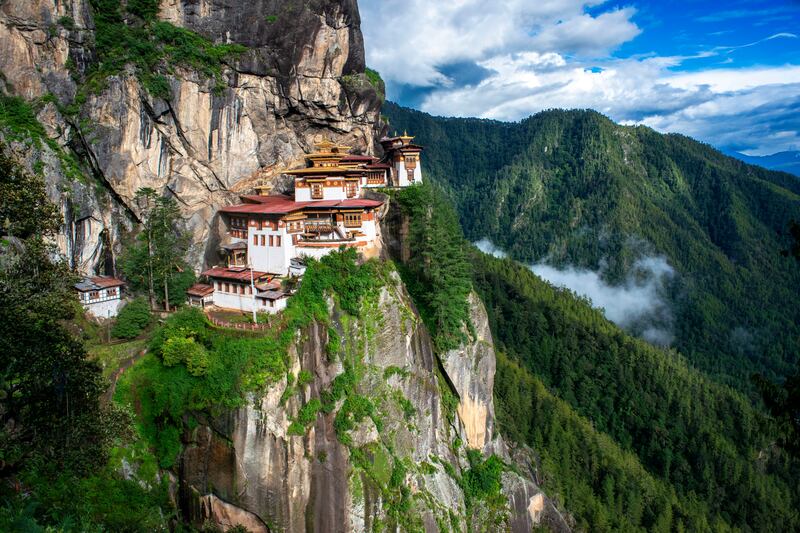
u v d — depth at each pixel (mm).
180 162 65188
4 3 56656
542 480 82375
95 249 61281
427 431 63188
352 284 57344
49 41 58688
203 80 64625
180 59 63562
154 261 62062
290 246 61406
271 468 47375
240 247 64000
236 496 46594
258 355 48531
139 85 61344
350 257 58844
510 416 92750
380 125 91562
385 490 53719
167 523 45562
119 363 51375
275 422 47906
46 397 29141
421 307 68938
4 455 28500
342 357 54625
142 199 63125
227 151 68188
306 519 48812
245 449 46844
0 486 29281
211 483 46938
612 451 97062
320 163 69500
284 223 60594
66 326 53125
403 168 82938
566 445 91688
